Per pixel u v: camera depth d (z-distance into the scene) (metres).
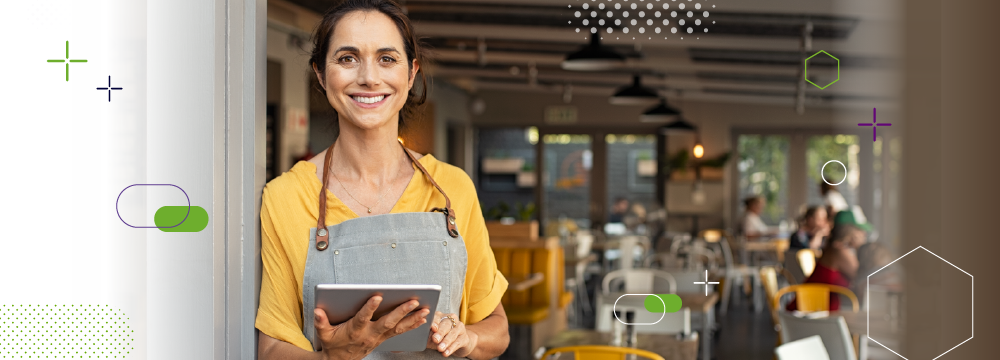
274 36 6.89
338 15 1.27
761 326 6.98
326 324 1.07
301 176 1.32
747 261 9.46
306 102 7.55
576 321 7.48
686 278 5.07
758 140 12.29
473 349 1.32
